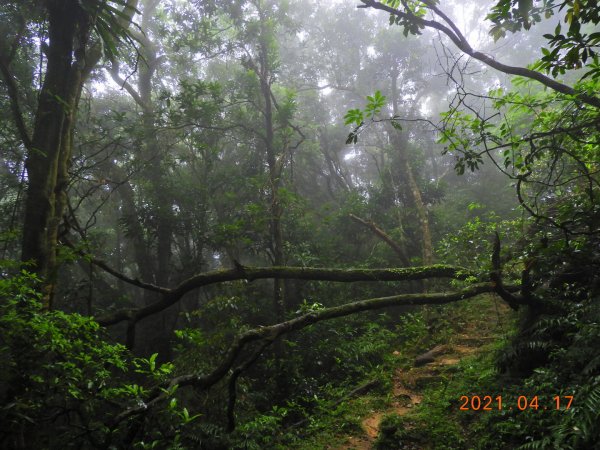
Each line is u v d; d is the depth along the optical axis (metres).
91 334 5.22
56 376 4.59
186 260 12.67
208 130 12.34
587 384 4.83
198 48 12.84
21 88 9.29
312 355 9.51
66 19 6.56
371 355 9.83
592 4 4.28
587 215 5.86
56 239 6.38
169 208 12.25
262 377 9.16
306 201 12.75
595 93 5.98
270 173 10.82
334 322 10.65
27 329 4.45
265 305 11.90
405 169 15.13
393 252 14.77
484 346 8.86
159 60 15.29
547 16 5.93
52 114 6.46
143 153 13.21
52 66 6.58
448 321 10.89
